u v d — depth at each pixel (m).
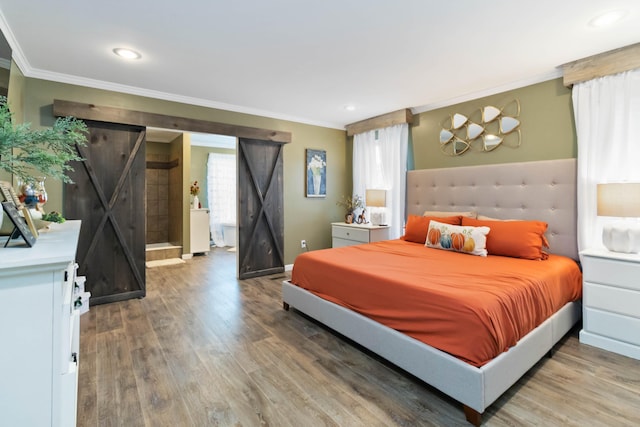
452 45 2.53
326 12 2.07
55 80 3.09
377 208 4.78
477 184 3.59
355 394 1.82
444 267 2.43
